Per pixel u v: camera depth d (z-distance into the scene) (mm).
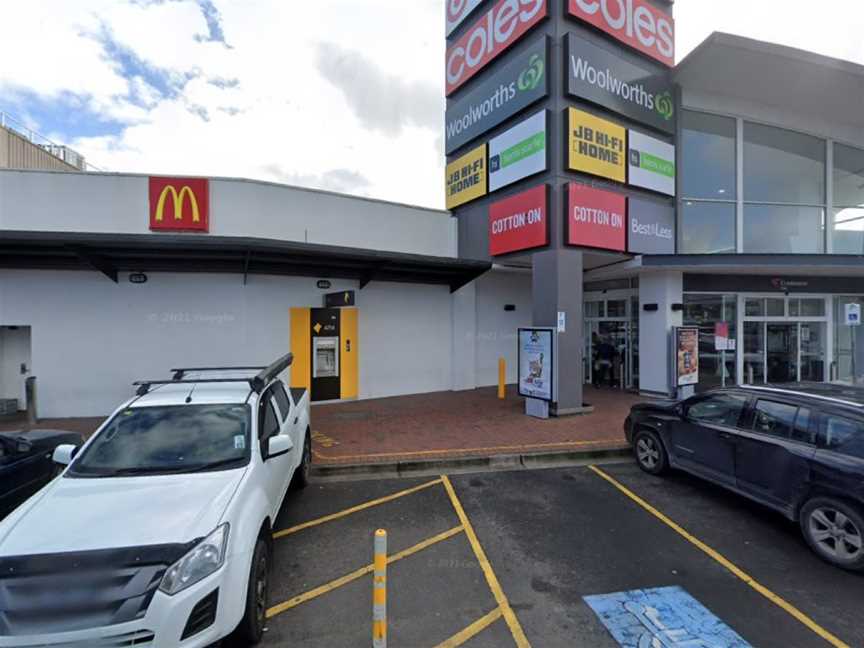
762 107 12844
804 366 13156
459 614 3492
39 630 2445
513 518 5227
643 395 12391
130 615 2531
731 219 12727
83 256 8633
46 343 9461
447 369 13391
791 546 4535
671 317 11906
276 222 10734
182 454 3766
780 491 4645
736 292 12531
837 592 3742
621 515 5281
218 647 2979
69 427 8812
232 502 3176
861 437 4098
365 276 11602
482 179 11922
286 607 3604
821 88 12008
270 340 10719
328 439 8164
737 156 12727
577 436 8281
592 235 10070
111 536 2785
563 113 9758
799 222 13250
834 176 13648
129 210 9805
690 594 3730
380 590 2932
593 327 14898
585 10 9852
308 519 5242
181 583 2643
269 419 4598
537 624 3363
